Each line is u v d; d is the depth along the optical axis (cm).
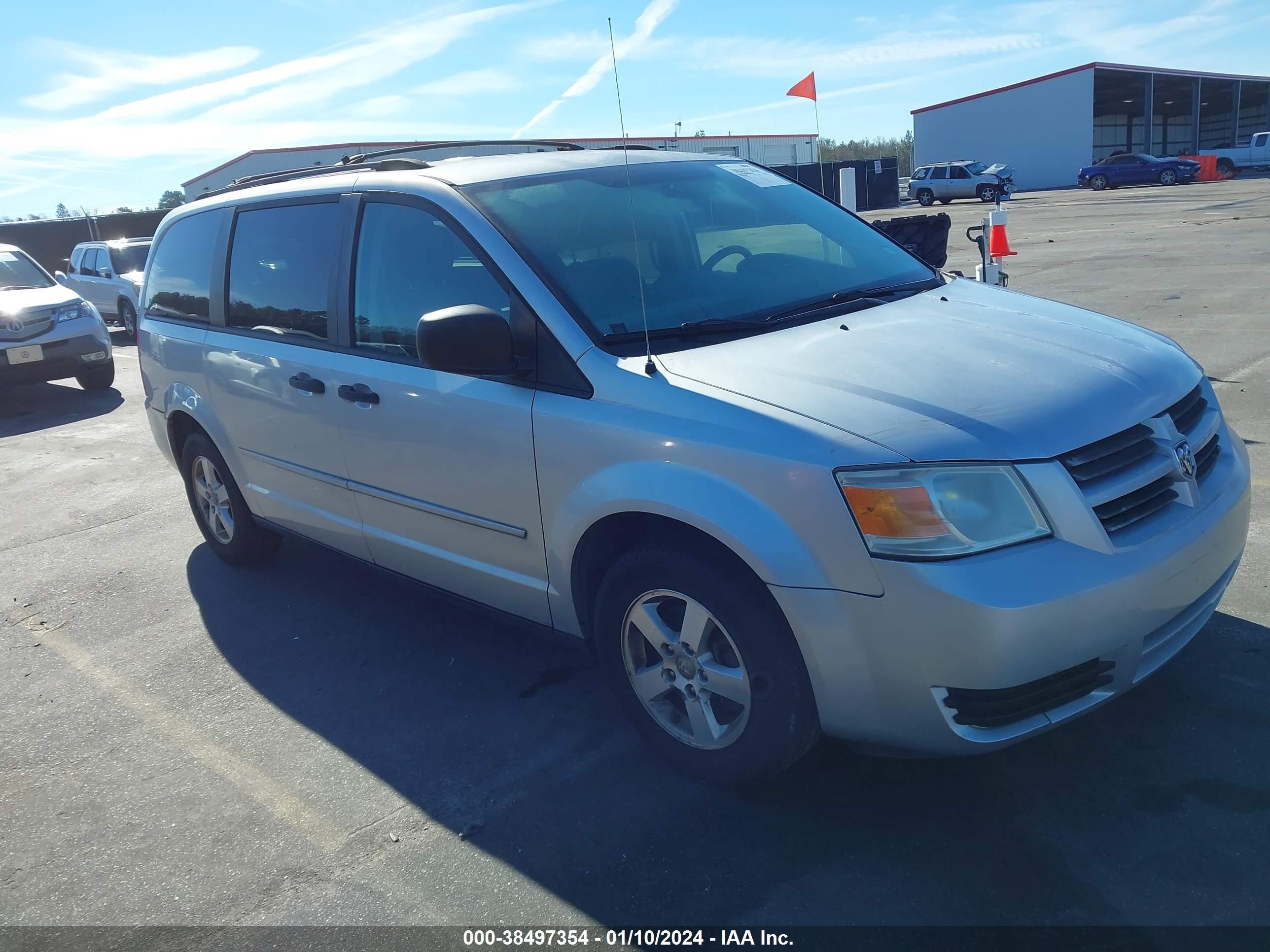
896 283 362
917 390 260
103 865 290
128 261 1741
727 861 264
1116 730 300
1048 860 251
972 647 229
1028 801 274
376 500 376
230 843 295
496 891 263
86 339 1109
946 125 5159
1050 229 2122
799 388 263
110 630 464
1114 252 1512
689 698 286
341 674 398
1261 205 2209
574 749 327
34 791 333
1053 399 258
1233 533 276
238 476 471
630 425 275
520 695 367
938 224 502
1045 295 1126
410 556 373
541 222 331
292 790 321
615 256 328
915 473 234
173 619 469
